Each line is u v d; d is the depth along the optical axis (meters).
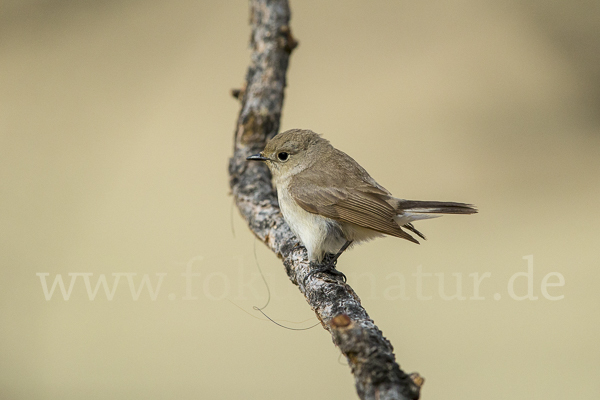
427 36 15.01
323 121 13.47
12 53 14.27
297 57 14.79
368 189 6.86
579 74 13.77
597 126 13.05
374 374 3.88
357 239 7.02
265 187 7.86
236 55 14.48
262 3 9.26
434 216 6.81
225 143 12.98
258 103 8.46
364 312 5.22
